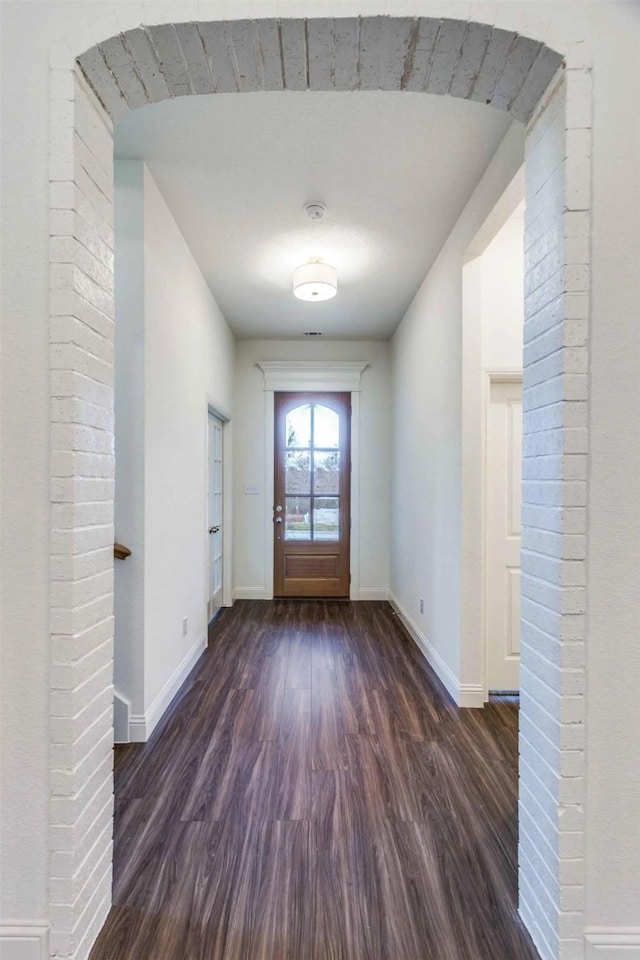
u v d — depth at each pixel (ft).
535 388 4.13
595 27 3.68
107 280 4.24
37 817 3.65
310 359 15.44
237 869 4.64
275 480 15.48
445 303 9.07
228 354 13.93
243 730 7.31
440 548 9.36
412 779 6.10
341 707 8.09
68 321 3.67
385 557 15.43
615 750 3.67
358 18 3.65
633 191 3.69
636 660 3.68
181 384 8.82
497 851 4.91
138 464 7.00
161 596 7.77
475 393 8.13
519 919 4.15
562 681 3.65
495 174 6.50
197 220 8.27
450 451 8.75
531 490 4.16
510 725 7.50
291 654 10.59
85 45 3.69
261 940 3.92
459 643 8.18
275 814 5.42
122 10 3.67
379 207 7.85
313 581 15.48
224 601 14.65
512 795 5.81
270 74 4.12
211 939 3.93
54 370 3.67
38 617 3.67
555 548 3.76
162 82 4.15
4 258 3.68
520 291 8.55
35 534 3.67
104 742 4.12
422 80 4.17
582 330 3.67
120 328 6.97
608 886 3.67
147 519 7.13
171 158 6.69
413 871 4.64
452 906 4.26
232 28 3.71
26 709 3.66
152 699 7.36
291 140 6.28
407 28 3.71
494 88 4.16
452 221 8.29
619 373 3.70
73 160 3.70
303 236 8.79
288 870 4.63
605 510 3.68
